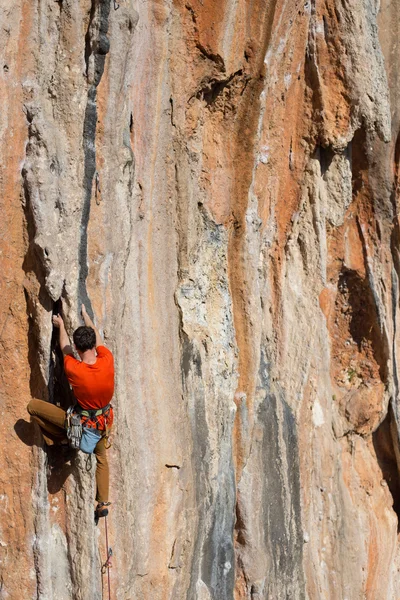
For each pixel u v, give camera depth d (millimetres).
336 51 11805
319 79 11820
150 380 9469
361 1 11742
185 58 9742
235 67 10242
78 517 8516
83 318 8258
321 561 12781
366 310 13875
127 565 9055
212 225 10688
